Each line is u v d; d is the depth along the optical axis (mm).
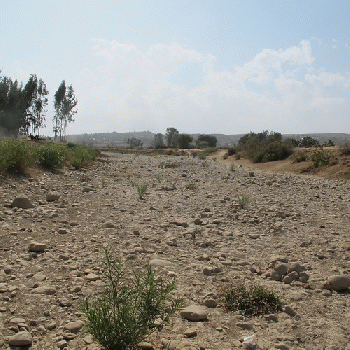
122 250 6043
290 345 3285
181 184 16109
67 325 3469
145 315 3188
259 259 5914
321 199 12516
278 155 30734
